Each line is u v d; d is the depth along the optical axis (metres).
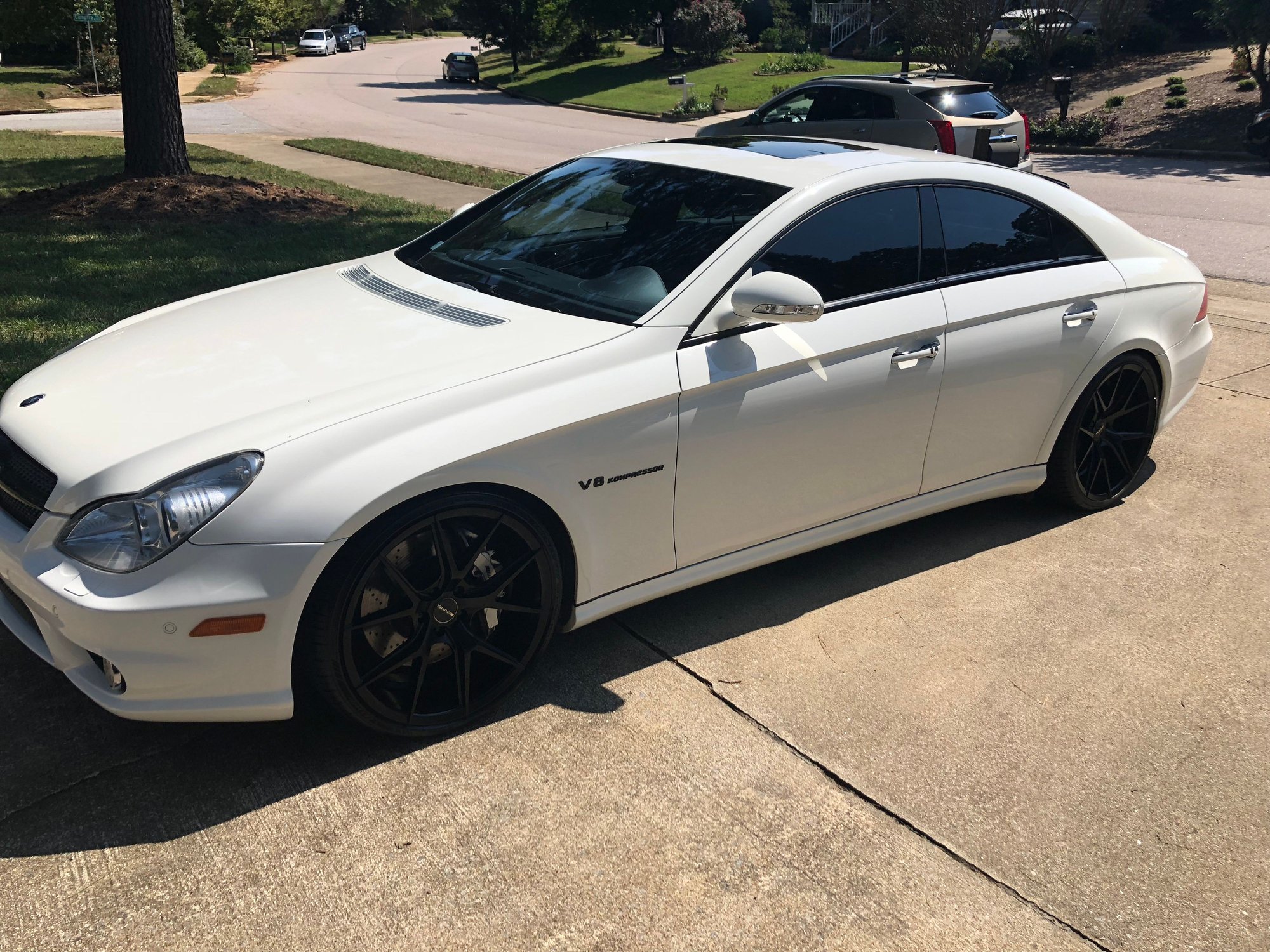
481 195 12.68
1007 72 28.95
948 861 2.57
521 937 2.28
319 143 18.69
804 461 3.47
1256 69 22.97
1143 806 2.79
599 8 42.94
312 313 3.43
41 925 2.25
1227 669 3.45
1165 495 4.81
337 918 2.31
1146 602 3.86
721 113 31.03
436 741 2.93
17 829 2.52
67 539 2.52
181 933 2.25
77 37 38.59
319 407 2.71
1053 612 3.77
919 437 3.78
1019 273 4.00
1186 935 2.38
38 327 5.86
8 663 3.20
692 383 3.12
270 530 2.49
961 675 3.35
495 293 3.48
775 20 47.25
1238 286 8.80
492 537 2.87
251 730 2.93
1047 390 4.11
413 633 2.81
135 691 2.53
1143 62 29.69
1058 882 2.52
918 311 3.64
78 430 2.74
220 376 2.95
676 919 2.35
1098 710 3.20
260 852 2.48
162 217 9.72
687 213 3.57
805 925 2.36
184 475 2.51
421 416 2.72
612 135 25.36
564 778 2.79
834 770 2.87
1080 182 16.09
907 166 3.79
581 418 2.91
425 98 38.91
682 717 3.07
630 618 3.63
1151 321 4.39
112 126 24.80
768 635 3.54
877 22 42.72
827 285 3.47
